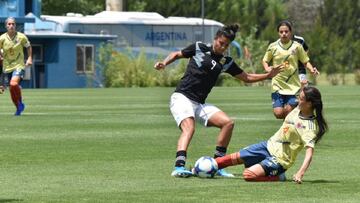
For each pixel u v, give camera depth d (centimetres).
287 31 4062
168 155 3450
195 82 2889
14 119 5441
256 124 5038
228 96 9006
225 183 2672
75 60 13350
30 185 2630
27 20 12638
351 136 4294
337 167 3083
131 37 14050
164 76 13575
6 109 6631
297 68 4091
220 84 13650
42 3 18788
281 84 4081
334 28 19738
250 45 14412
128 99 8375
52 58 13238
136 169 3014
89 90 11325
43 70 13238
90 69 13425
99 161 3247
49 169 3011
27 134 4381
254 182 2697
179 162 2816
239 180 2738
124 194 2455
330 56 15812
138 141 4025
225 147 2888
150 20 14250
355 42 16562
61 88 12744
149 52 14162
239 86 13388
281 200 2362
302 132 2653
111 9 16212
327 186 2612
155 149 3675
